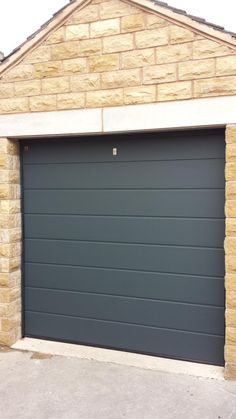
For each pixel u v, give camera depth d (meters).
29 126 4.45
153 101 4.00
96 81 4.19
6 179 4.56
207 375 3.92
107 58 4.14
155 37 3.96
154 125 4.00
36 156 4.71
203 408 3.41
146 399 3.55
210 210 4.06
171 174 4.19
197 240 4.12
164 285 4.28
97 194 4.49
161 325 4.30
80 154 4.53
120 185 4.39
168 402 3.50
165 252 4.26
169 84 3.93
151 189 4.27
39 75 4.39
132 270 4.39
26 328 4.86
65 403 3.51
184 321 4.21
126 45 4.07
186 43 3.86
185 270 4.19
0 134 4.57
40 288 4.78
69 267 4.65
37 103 4.41
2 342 4.63
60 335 4.71
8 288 4.59
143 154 4.28
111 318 4.50
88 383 3.82
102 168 4.45
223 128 3.94
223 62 3.75
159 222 4.27
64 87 4.30
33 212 4.76
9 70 4.49
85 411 3.39
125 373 4.00
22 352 4.48
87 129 4.24
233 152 3.74
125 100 4.09
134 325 4.41
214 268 4.07
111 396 3.60
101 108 4.18
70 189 4.60
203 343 4.15
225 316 3.91
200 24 3.78
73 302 4.65
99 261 4.52
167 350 4.29
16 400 3.56
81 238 4.58
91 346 4.60
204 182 4.07
